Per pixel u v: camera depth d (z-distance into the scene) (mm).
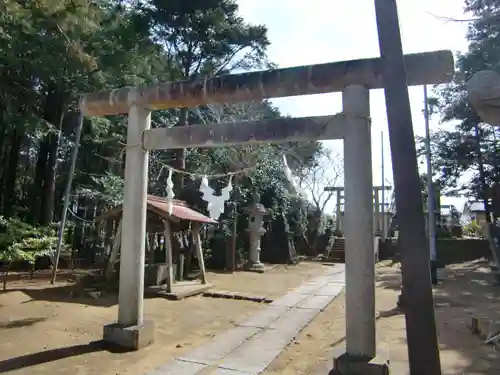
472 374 4715
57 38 11281
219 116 17141
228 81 5496
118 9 14672
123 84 14961
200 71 15906
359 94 4949
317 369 5082
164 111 18094
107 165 18469
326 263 22328
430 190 14852
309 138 5195
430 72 4625
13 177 16609
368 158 4906
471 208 26172
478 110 3186
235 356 5621
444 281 13742
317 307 9430
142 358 5359
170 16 14484
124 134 17938
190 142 5797
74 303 8664
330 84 5039
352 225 4805
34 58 12164
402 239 3111
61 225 11742
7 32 10516
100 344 5797
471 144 18641
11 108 12938
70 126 16797
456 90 17453
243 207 19312
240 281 13695
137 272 5930
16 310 7727
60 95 15328
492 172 18547
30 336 6137
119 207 10648
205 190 7125
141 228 6004
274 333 6992
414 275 3037
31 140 17578
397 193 3168
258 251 18031
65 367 4926
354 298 4711
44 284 11016
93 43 12977
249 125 5527
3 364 4930
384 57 3336
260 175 20422
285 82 5207
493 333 6238
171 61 15336
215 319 8117
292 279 14773
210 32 15117
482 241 22328
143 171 6066
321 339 6637
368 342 4656
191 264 17594
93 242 17656
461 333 6656
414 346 2977
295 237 26750
